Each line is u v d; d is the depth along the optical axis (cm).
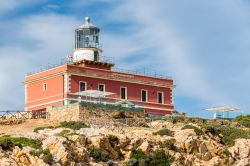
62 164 7300
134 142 8144
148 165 8031
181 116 9750
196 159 8438
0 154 7056
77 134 7919
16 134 7838
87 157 7625
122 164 7906
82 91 9906
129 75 10475
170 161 8181
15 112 9262
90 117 9100
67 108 9162
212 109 10469
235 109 10550
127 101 10119
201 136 8775
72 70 9869
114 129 8625
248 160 8788
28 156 7194
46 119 9250
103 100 9994
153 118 9500
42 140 7594
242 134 9219
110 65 10662
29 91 10438
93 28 10925
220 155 8669
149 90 10650
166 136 8556
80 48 10756
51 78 10056
